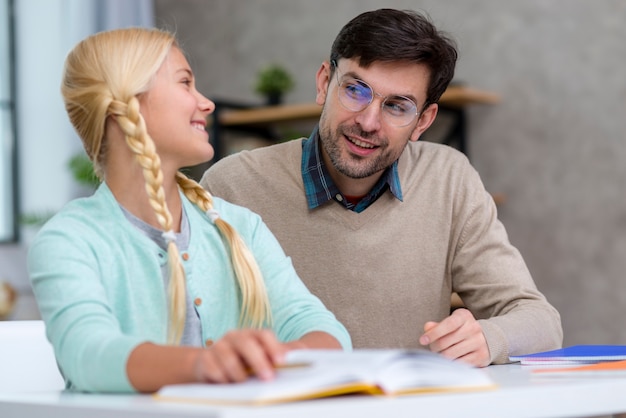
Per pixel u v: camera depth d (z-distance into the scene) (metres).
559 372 1.39
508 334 1.70
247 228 1.58
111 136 1.39
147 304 1.37
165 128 1.38
